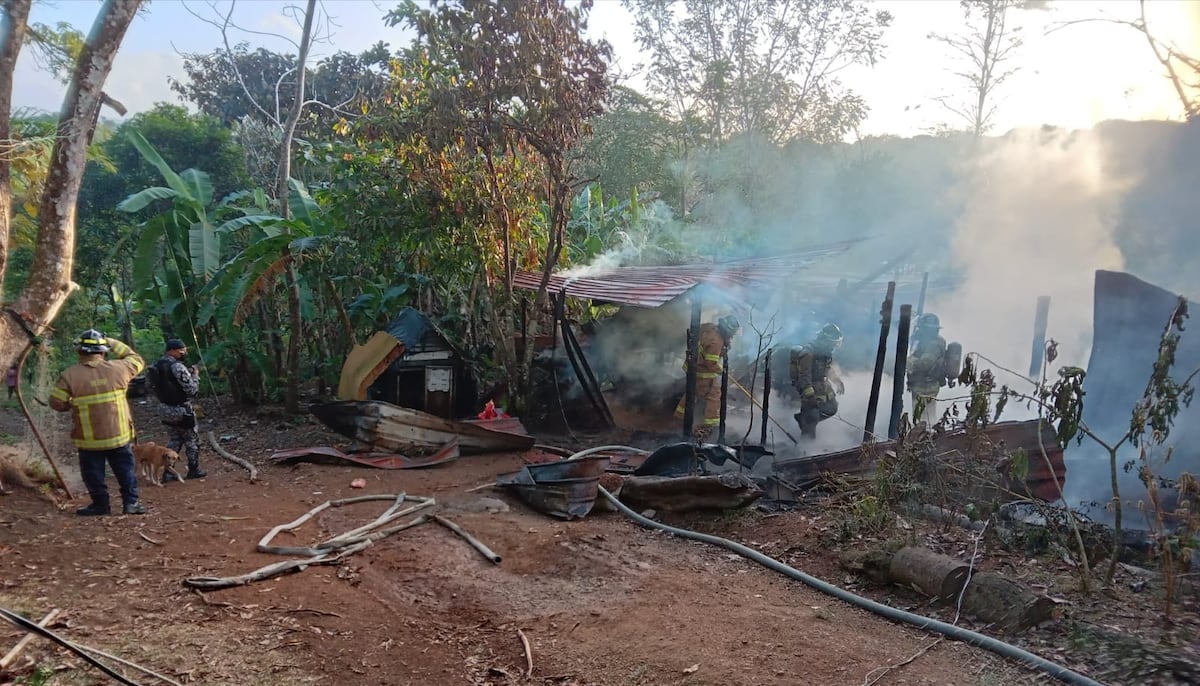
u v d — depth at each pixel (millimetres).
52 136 6871
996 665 3838
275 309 12914
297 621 4406
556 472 7098
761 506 6551
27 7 6414
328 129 18156
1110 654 3783
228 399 13633
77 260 16391
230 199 13312
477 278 11508
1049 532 5039
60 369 14250
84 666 3715
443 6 9172
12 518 5922
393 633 4336
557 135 9633
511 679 3844
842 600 4762
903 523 5723
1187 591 4438
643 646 4117
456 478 7922
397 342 9711
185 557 5367
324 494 7254
